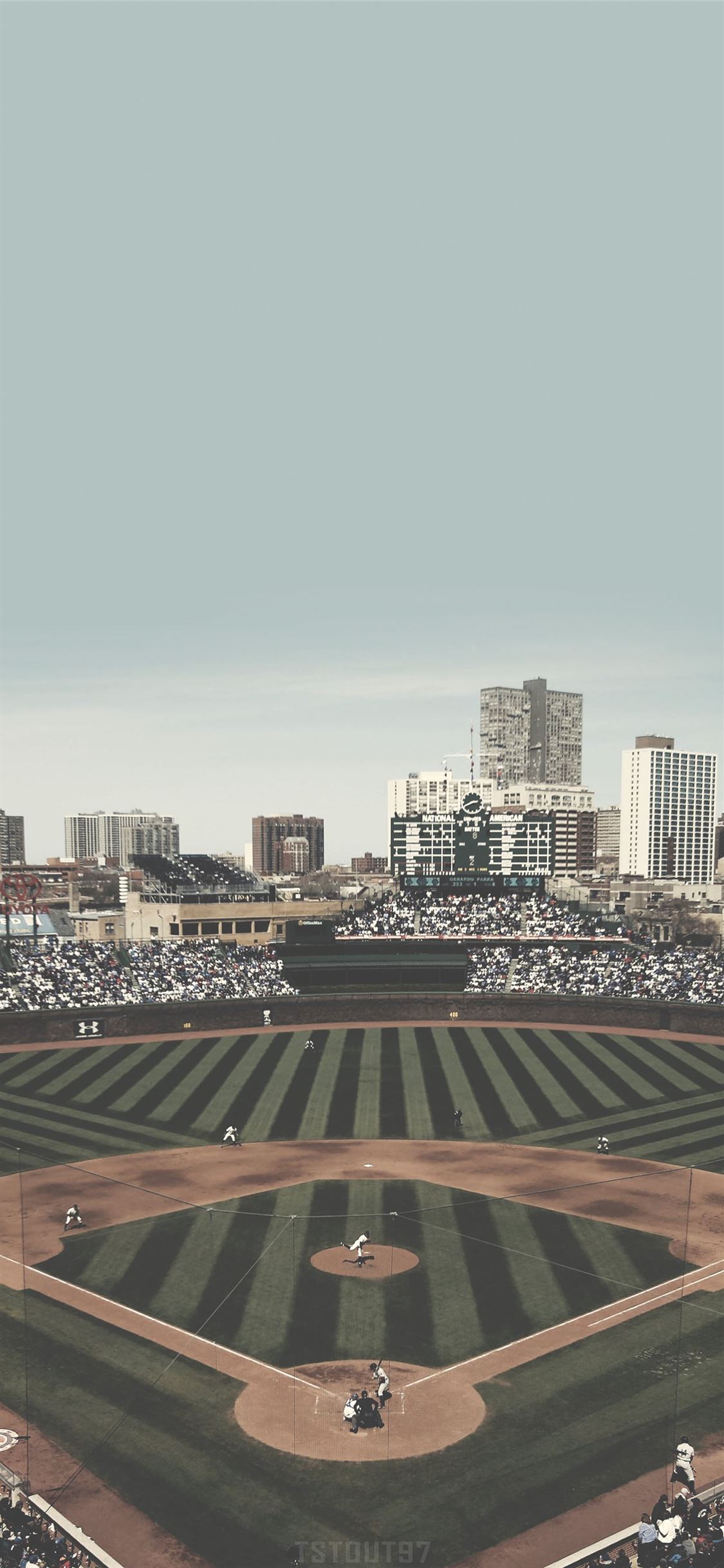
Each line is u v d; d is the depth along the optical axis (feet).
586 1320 124.16
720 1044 297.74
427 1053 285.02
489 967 367.86
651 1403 106.32
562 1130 210.38
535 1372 112.27
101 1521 88.17
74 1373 111.96
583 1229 153.38
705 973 346.33
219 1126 212.64
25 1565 81.25
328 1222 156.15
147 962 360.28
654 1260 142.00
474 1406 105.60
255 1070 264.72
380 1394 106.83
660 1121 216.74
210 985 339.98
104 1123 214.07
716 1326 123.03
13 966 338.54
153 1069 264.52
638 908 516.32
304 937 370.94
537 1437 100.48
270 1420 103.40
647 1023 322.34
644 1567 80.64
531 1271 137.90
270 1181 177.06
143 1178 178.40
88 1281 134.31
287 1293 131.23
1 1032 295.69
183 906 462.60
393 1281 134.72
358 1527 87.40
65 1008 304.71
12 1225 154.20
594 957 375.86
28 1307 127.24
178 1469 95.50
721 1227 154.30
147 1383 109.91
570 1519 88.43
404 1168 184.34
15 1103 230.07
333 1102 232.94
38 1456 97.35
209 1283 133.69
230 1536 86.33
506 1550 84.33
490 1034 312.50
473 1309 126.93
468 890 440.04
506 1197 167.73
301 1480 93.97
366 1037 307.58
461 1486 93.25
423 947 364.99
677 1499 87.51
